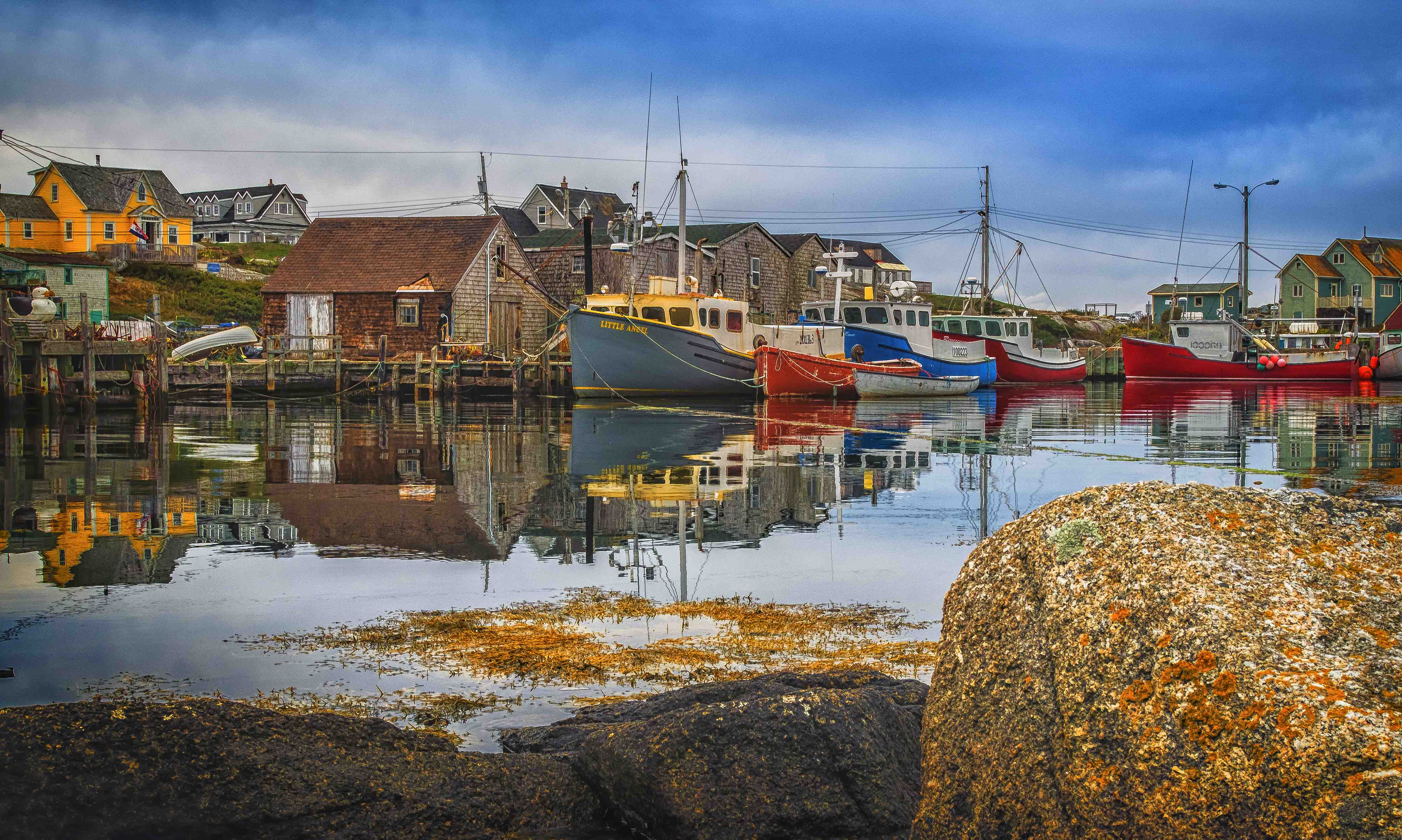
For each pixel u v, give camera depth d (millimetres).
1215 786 2346
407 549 9500
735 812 3395
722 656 6043
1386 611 2465
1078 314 75688
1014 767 2715
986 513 11609
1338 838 2145
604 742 3674
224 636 6523
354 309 42406
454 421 26297
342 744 3740
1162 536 2727
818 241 55688
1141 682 2547
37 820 3150
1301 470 15781
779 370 34375
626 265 46875
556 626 6746
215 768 3416
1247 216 52719
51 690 5508
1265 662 2410
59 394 27781
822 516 11328
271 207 80688
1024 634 2838
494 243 43969
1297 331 57125
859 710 3639
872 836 3393
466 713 5098
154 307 28234
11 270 37406
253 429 23672
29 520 10969
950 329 47625
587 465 16234
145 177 62688
